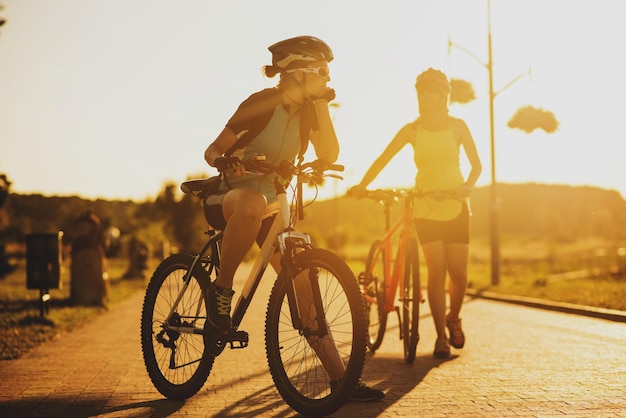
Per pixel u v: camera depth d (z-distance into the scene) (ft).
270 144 15.06
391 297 22.59
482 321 33.12
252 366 21.16
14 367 21.38
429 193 21.52
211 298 15.07
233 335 15.12
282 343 15.69
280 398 16.58
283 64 15.01
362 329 13.62
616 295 41.29
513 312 38.01
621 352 23.15
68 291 56.85
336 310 14.21
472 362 21.31
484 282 65.26
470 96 25.55
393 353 23.45
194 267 16.33
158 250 161.38
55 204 396.78
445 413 14.71
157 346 17.07
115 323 34.76
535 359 21.75
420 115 22.67
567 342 25.61
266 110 14.90
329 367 14.15
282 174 14.14
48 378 19.42
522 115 27.40
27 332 30.25
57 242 36.70
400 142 22.79
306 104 15.02
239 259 14.87
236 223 14.66
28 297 50.57
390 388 17.47
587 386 17.44
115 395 17.07
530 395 16.42
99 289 45.06
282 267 14.58
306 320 14.39
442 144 22.25
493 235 62.49
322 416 14.20
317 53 15.01
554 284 59.00
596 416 14.30
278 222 14.74
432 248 22.25
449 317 23.13
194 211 182.50
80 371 20.57
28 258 35.94
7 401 16.40
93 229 45.73
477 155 22.71
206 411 15.29
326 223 542.57
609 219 460.96
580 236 472.44
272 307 14.94
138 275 86.07
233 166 13.47
